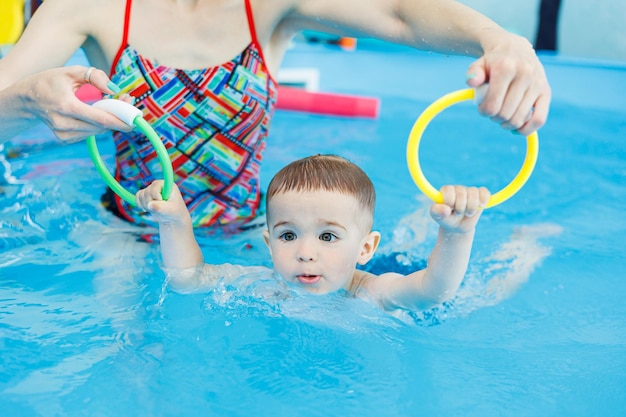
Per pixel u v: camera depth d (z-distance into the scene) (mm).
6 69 2059
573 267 2230
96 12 2188
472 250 2336
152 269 2031
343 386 1545
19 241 2201
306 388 1533
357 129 3777
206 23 2195
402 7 2061
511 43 1658
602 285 2111
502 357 1688
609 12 5855
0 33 4016
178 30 2201
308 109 4090
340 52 5906
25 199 2494
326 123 3891
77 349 1653
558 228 2555
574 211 2729
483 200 1600
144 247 2145
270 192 1976
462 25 1856
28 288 1934
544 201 2826
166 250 1936
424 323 1872
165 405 1463
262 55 2248
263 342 1707
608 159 3342
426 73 5227
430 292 1813
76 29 2176
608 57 5910
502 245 2387
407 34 2066
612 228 2564
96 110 1647
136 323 1775
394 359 1661
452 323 1873
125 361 1611
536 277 2156
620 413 1461
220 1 2191
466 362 1661
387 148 3432
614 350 1726
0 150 3107
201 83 2188
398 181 2969
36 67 2105
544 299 2020
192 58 2203
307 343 1711
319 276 1882
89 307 1846
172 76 2186
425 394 1522
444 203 1610
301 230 1891
